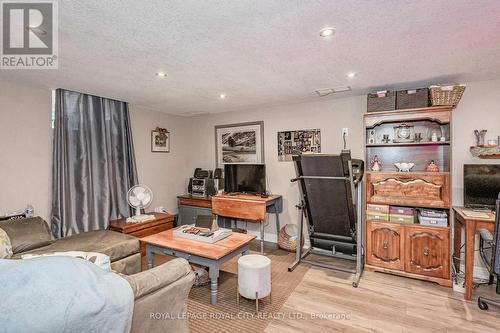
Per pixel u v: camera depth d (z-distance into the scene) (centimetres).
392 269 299
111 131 371
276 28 169
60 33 173
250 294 228
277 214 409
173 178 486
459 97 266
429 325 210
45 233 264
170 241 272
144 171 432
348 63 233
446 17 156
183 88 311
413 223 291
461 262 295
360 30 172
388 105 300
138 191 374
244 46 196
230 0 137
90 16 152
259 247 403
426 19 158
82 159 333
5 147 280
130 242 279
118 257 266
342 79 280
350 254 338
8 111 282
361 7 145
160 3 139
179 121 500
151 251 278
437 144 298
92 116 346
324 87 311
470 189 277
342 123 368
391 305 239
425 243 282
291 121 407
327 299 250
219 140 480
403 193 298
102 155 355
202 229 296
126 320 111
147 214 405
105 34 175
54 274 101
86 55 210
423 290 265
